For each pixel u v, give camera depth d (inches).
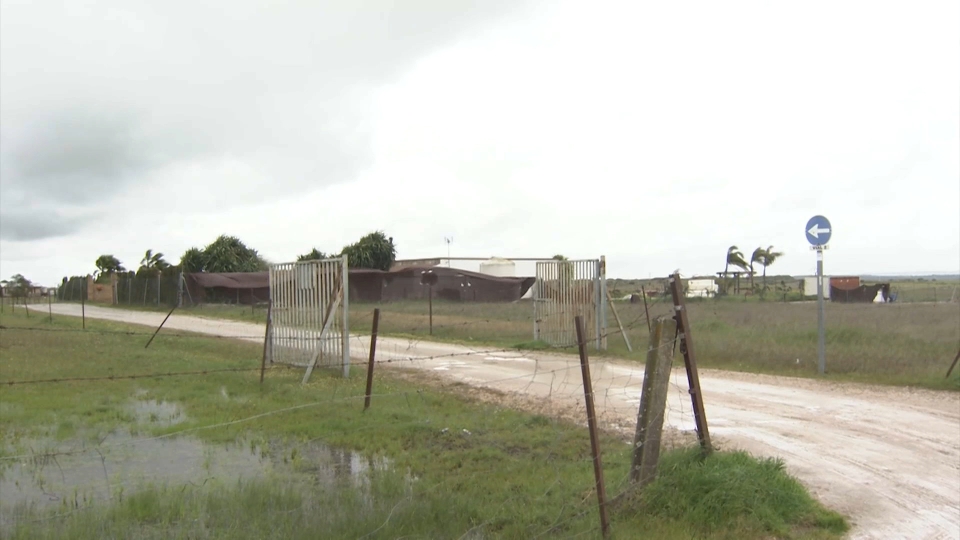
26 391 507.8
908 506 294.7
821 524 272.2
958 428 425.7
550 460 341.4
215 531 241.0
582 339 252.2
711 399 513.0
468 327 1100.5
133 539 233.9
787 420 444.5
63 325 1216.8
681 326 303.4
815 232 636.7
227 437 382.6
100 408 451.8
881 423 437.7
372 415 431.8
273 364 644.1
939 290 2608.3
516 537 246.8
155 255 2812.5
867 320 1116.5
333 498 273.0
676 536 248.4
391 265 2534.5
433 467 328.8
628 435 396.5
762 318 1153.4
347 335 594.9
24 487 296.0
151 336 917.8
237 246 2472.9
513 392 536.7
